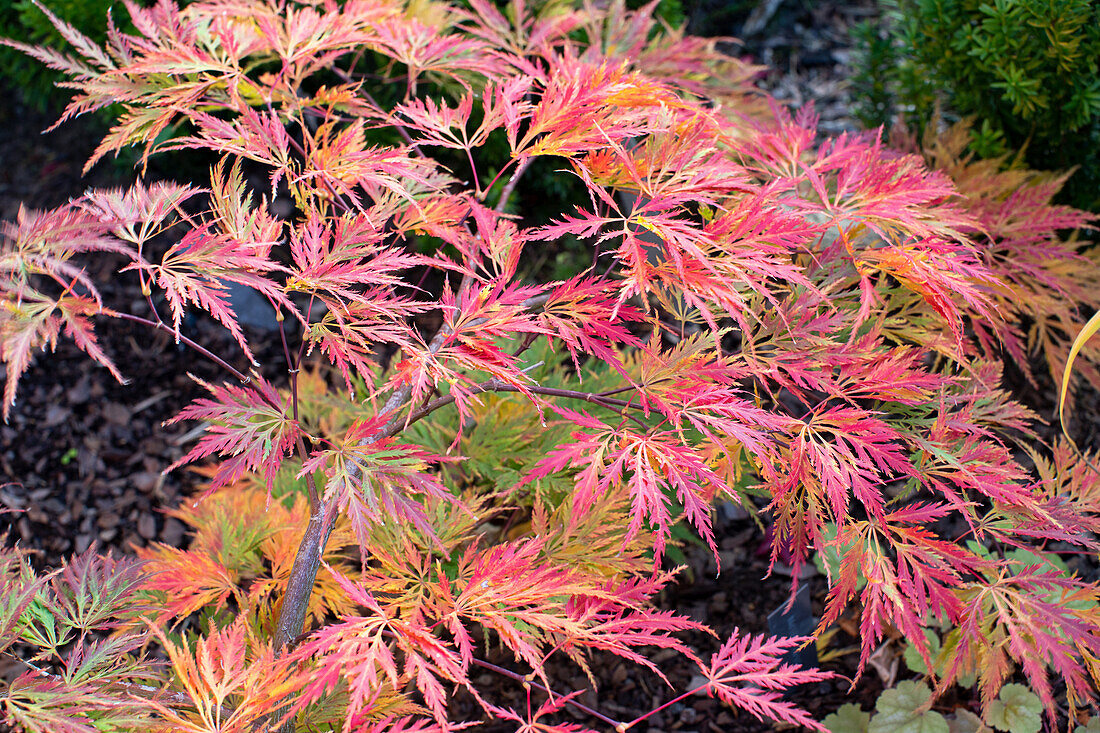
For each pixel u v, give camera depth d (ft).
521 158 3.92
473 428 4.70
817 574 5.03
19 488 5.48
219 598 4.22
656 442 3.77
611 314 3.79
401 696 4.03
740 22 8.37
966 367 3.95
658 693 4.83
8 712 3.56
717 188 3.83
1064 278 4.51
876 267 3.91
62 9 5.74
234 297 6.51
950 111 5.54
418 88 5.53
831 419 3.83
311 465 3.71
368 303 3.72
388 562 3.98
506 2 5.43
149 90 4.04
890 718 4.50
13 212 6.77
